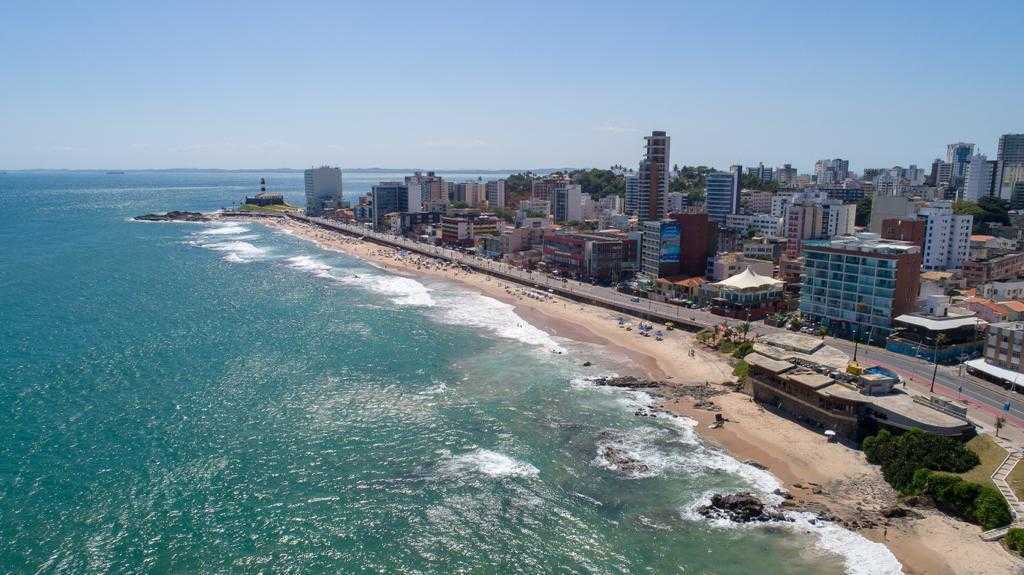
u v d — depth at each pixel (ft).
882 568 224.74
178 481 273.13
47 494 259.60
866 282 466.29
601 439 319.68
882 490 274.57
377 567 225.35
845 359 374.84
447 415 345.31
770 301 547.49
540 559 231.09
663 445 313.94
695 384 396.57
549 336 500.74
